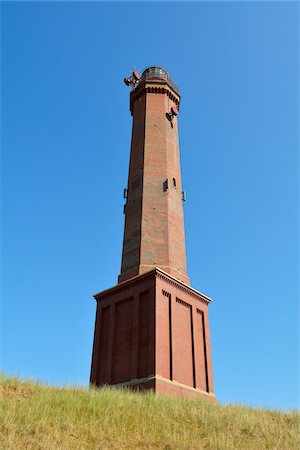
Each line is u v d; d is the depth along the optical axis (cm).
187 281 3550
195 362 3203
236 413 2356
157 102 4431
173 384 2895
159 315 3081
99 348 3359
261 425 2164
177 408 2286
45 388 2255
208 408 2423
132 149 4259
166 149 4119
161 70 4759
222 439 1811
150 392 2606
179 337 3173
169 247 3556
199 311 3516
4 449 1428
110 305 3462
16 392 2106
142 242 3559
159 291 3180
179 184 4100
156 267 3234
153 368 2858
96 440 1700
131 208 3859
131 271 3478
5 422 1634
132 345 3084
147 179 3909
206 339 3425
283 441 1969
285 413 2608
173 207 3838
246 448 1794
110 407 2083
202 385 3184
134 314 3197
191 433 1956
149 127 4238
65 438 1648
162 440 1814
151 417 2075
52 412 1859
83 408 2003
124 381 3006
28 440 1554
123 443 1731
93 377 3219
